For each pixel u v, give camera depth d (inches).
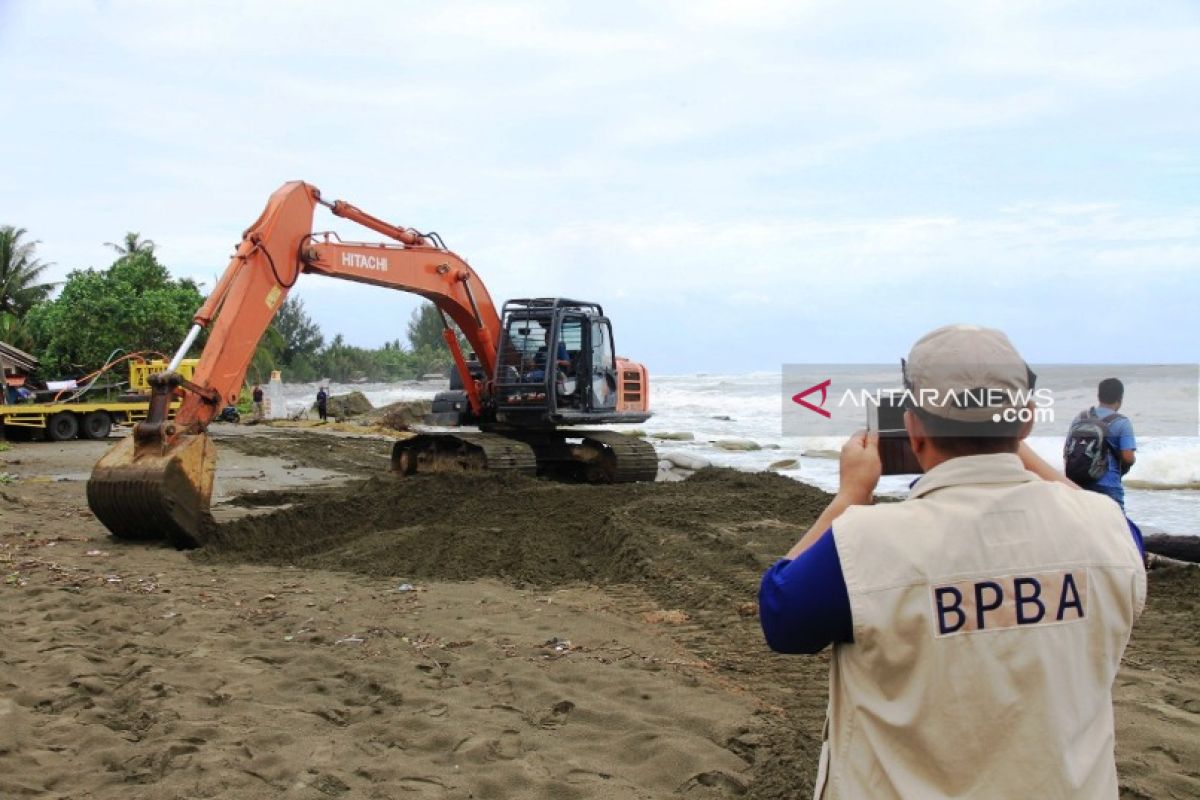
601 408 700.0
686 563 379.9
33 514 535.8
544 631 288.4
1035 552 86.8
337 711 216.5
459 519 483.5
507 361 684.7
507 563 398.9
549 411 665.6
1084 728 85.7
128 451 453.4
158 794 171.0
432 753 193.5
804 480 804.6
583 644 272.7
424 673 243.3
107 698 223.3
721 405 2190.0
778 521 466.0
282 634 285.0
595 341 698.2
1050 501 89.4
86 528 494.6
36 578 359.6
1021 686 84.5
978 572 85.8
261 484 757.9
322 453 1026.1
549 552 416.5
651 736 197.2
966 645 85.0
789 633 89.0
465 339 725.9
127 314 1850.4
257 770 182.7
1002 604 85.4
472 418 716.7
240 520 465.4
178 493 438.6
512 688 231.0
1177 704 222.5
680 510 483.8
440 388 3713.1
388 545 429.4
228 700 221.1
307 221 552.4
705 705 215.6
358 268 593.6
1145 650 271.3
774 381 3496.6
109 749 189.9
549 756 189.0
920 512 88.7
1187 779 179.0
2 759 183.8
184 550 441.7
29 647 262.5
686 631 292.7
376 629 288.0
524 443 695.7
